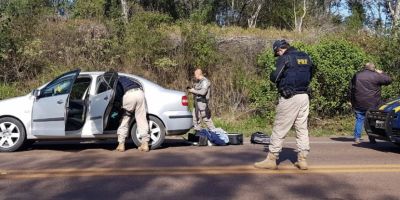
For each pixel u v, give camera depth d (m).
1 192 6.26
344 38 18.50
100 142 11.41
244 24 37.34
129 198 6.00
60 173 7.35
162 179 7.00
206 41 18.62
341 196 6.23
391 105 10.00
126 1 27.95
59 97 9.59
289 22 37.53
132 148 10.18
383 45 16.92
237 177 7.18
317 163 8.37
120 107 9.82
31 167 7.83
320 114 15.97
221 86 17.39
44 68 17.88
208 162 8.35
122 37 19.08
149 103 9.97
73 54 18.36
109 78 9.67
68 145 10.91
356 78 11.36
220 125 15.15
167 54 18.61
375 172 7.66
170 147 10.41
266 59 16.53
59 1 25.77
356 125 11.49
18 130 9.60
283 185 6.75
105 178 7.04
